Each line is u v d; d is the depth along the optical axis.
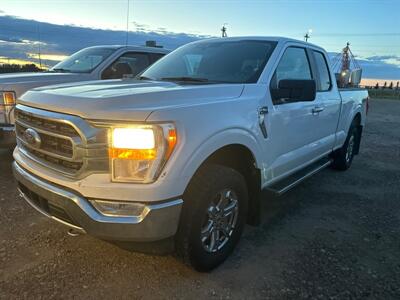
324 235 3.79
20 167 3.07
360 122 6.46
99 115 2.41
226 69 3.72
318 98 4.53
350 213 4.44
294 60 4.15
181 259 2.83
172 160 2.47
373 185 5.64
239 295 2.73
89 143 2.41
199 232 2.76
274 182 3.77
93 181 2.45
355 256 3.37
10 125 5.15
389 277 3.04
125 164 2.41
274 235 3.74
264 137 3.37
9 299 2.57
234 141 2.96
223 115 2.87
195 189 2.73
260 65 3.65
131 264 3.06
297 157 4.12
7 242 3.35
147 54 7.68
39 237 3.46
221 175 2.87
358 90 6.26
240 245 3.49
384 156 7.92
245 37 4.23
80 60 7.24
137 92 2.67
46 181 2.71
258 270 3.07
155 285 2.80
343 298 2.74
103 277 2.87
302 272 3.06
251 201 3.51
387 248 3.55
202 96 2.89
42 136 2.75
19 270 2.92
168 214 2.50
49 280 2.80
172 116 2.48
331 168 6.43
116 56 7.09
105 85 3.15
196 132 2.61
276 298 2.71
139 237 2.47
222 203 2.99
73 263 3.05
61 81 6.10
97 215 2.46
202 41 4.46
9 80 5.38
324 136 4.96
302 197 4.95
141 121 2.39
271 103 3.48
